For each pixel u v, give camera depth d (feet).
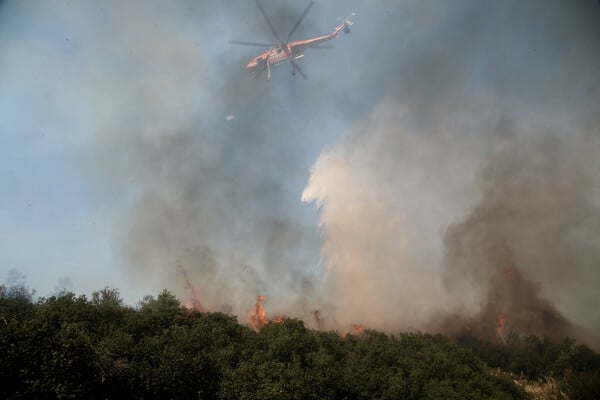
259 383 86.58
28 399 64.54
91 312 90.68
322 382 93.71
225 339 103.35
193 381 84.07
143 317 97.19
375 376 110.11
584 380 144.87
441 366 125.29
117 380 76.95
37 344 67.10
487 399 112.06
